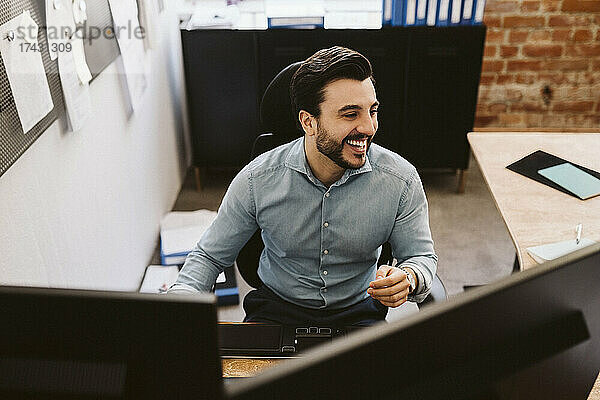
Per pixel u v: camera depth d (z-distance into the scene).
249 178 1.60
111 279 2.33
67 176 1.89
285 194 1.57
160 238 3.05
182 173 3.64
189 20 3.36
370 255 1.66
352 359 0.61
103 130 2.21
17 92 1.52
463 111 3.35
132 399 0.67
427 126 3.40
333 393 0.62
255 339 1.36
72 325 0.64
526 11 3.61
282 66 3.26
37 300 0.64
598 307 0.77
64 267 1.88
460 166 3.46
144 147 2.79
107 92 2.25
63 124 1.84
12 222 1.55
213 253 1.68
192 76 3.31
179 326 0.64
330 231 1.59
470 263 2.89
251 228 1.68
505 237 3.09
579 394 0.84
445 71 3.26
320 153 1.48
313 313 1.69
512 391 0.74
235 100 3.37
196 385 0.66
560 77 3.80
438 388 0.68
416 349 0.65
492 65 3.79
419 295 1.57
